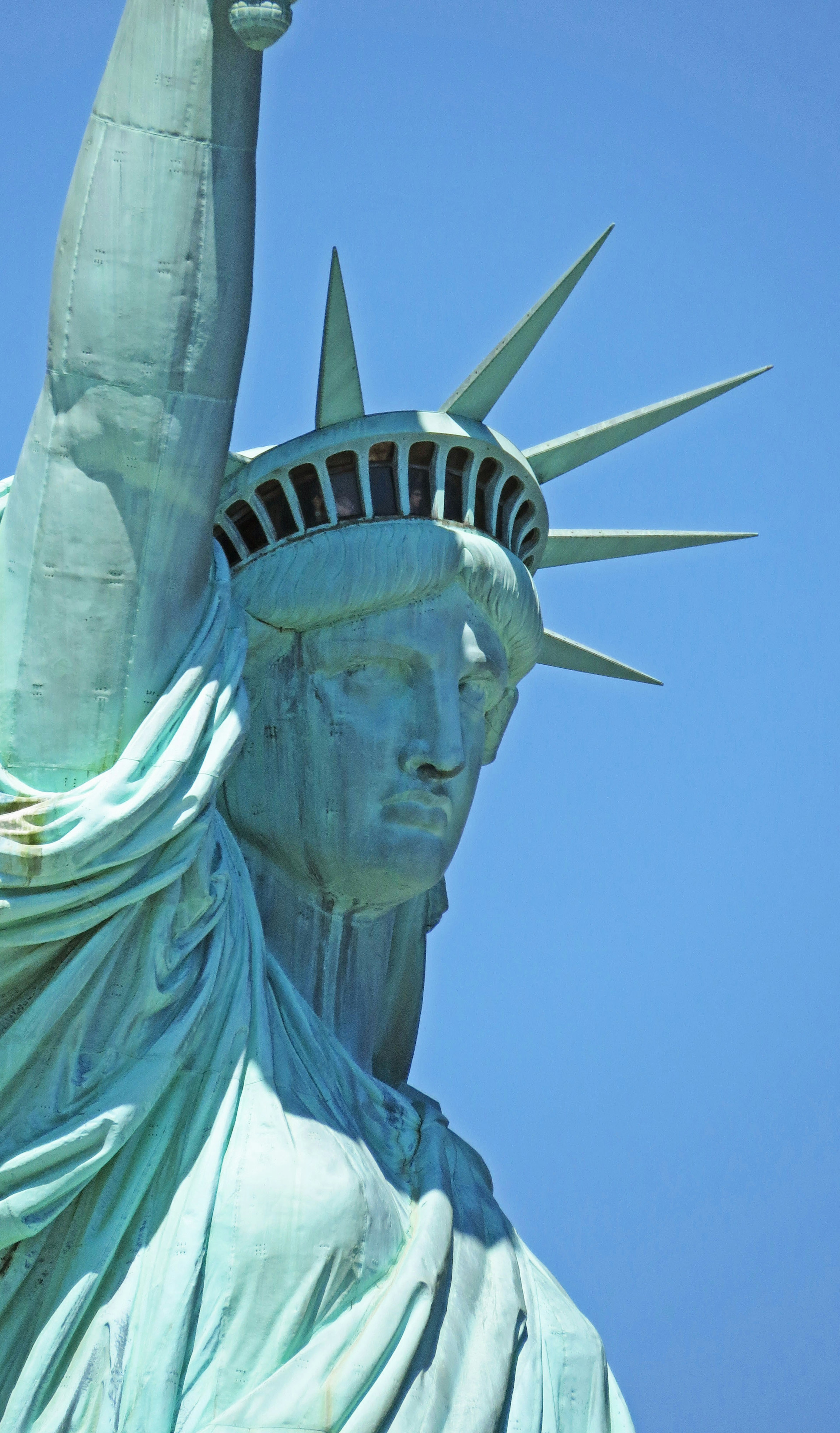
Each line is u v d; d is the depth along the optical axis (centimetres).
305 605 3578
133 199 3155
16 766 3222
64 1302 3077
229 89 3156
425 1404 3175
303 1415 3069
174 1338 3062
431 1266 3284
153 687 3266
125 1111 3136
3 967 3119
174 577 3262
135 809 3138
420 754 3566
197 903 3300
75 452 3203
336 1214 3212
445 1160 3538
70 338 3175
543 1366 3406
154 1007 3228
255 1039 3344
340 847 3572
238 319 3216
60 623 3231
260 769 3612
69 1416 3020
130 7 3155
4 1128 3116
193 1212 3152
